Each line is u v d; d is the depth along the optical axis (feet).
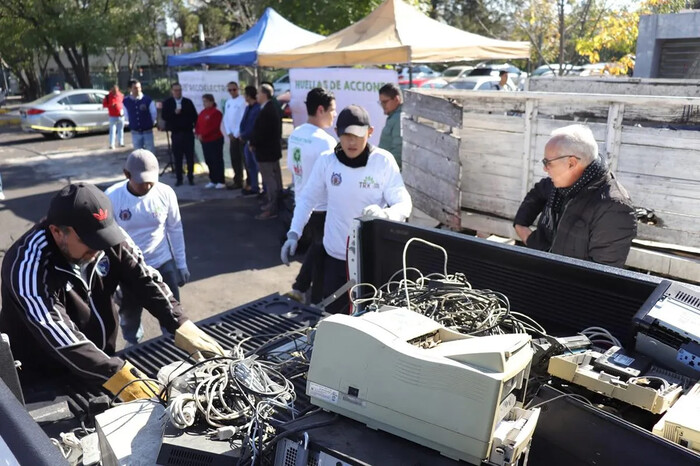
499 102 14.58
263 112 25.12
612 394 4.48
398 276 7.48
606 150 12.26
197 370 5.35
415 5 47.62
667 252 11.82
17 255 6.80
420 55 22.27
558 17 34.55
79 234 6.81
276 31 32.53
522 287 6.26
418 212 18.49
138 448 4.72
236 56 30.12
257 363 5.40
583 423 4.11
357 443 4.14
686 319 4.82
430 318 5.07
